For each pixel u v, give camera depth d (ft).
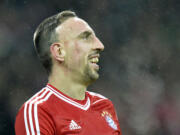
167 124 121.39
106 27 137.39
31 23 127.34
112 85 129.70
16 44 123.54
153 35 140.56
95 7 137.28
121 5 140.77
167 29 142.92
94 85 127.85
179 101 129.39
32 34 126.31
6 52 121.49
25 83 120.16
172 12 145.38
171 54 137.80
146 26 141.38
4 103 116.47
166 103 128.16
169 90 131.95
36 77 121.49
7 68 120.06
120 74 131.75
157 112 124.36
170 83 133.59
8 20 125.70
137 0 143.13
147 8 143.64
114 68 132.57
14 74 120.16
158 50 137.80
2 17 125.70
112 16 138.92
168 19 144.56
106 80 130.31
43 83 121.08
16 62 121.49
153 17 143.23
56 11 131.85
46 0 131.64
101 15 137.28
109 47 135.03
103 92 128.06
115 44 135.95
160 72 134.31
